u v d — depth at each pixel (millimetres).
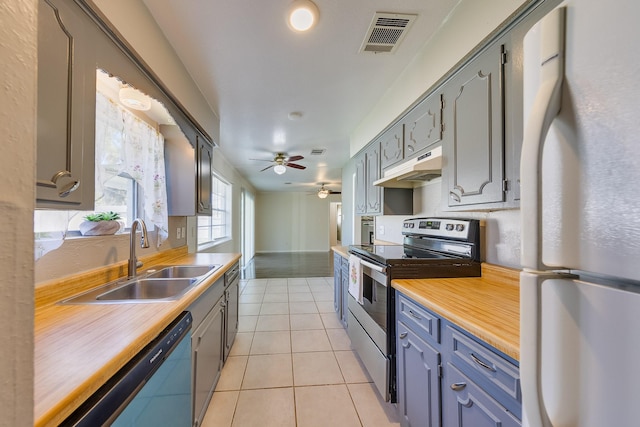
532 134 480
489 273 1627
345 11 1485
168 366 1041
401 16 1535
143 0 1393
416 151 2008
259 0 1404
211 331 1755
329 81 2234
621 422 389
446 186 1646
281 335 2824
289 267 6871
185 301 1219
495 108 1268
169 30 1620
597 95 415
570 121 448
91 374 653
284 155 4637
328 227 10555
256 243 10109
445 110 1661
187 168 2471
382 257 1803
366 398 1847
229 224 5512
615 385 397
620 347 393
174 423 1093
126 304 1164
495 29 1233
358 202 3420
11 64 325
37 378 632
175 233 2766
